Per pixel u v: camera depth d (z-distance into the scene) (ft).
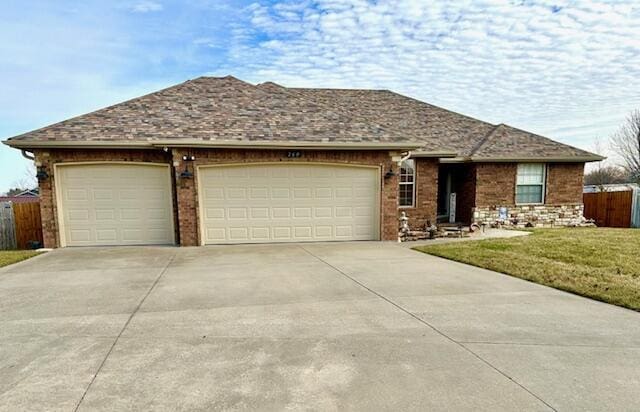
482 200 47.88
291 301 17.72
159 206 35.19
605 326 14.46
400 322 14.90
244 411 9.04
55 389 10.06
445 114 56.39
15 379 10.61
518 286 20.30
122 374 10.85
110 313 16.15
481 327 14.37
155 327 14.49
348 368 11.13
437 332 13.87
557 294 18.78
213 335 13.69
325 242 36.63
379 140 36.32
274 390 9.96
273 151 35.37
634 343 12.90
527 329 14.15
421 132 51.52
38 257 29.14
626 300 17.26
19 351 12.42
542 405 9.22
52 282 21.52
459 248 31.65
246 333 13.85
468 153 47.85
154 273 23.66
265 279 21.97
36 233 43.16
